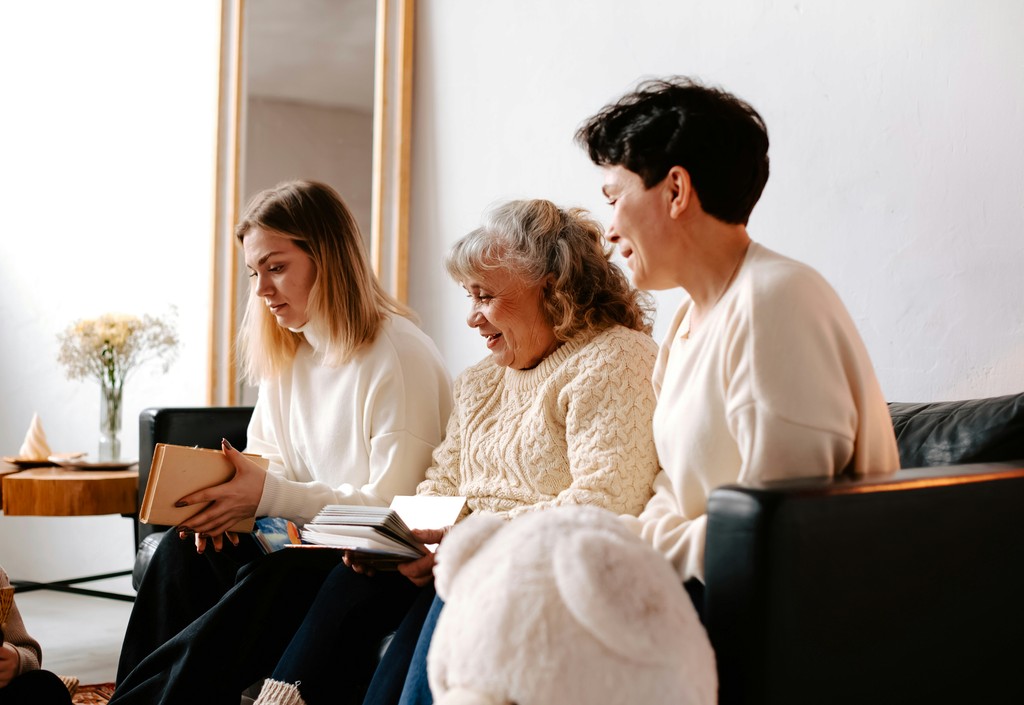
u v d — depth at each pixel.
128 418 4.14
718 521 1.14
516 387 1.97
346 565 1.81
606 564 1.00
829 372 1.29
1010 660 1.33
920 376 2.29
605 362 1.79
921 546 1.23
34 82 4.38
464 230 3.41
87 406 4.22
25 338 4.34
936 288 2.26
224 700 1.85
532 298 1.92
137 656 2.12
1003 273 2.15
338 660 1.75
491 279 1.91
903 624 1.21
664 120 1.39
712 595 1.14
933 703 1.25
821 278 1.37
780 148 2.56
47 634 3.54
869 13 2.38
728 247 1.43
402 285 3.55
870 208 2.38
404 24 3.53
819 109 2.48
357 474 2.29
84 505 3.08
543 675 0.98
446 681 1.09
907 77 2.31
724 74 2.69
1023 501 1.35
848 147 2.42
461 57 3.42
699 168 1.38
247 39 3.77
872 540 1.18
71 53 4.31
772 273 1.34
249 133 3.75
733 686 1.12
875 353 2.37
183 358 4.01
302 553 1.91
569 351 1.89
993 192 2.16
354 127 3.62
